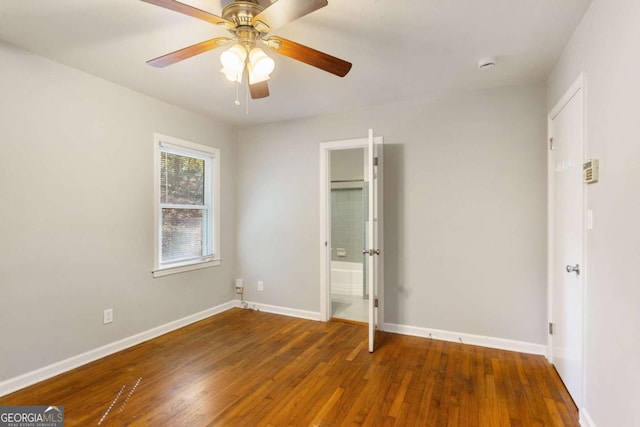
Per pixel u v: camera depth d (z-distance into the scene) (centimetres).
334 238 537
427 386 230
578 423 190
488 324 302
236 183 433
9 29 203
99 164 278
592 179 174
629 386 138
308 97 322
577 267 205
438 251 321
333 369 256
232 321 375
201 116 379
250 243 425
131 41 218
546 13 188
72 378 241
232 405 208
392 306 338
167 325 337
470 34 210
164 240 342
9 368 222
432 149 323
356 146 361
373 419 193
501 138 298
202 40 218
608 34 159
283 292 404
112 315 287
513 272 294
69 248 257
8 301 222
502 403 209
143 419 193
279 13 152
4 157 221
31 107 234
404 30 205
